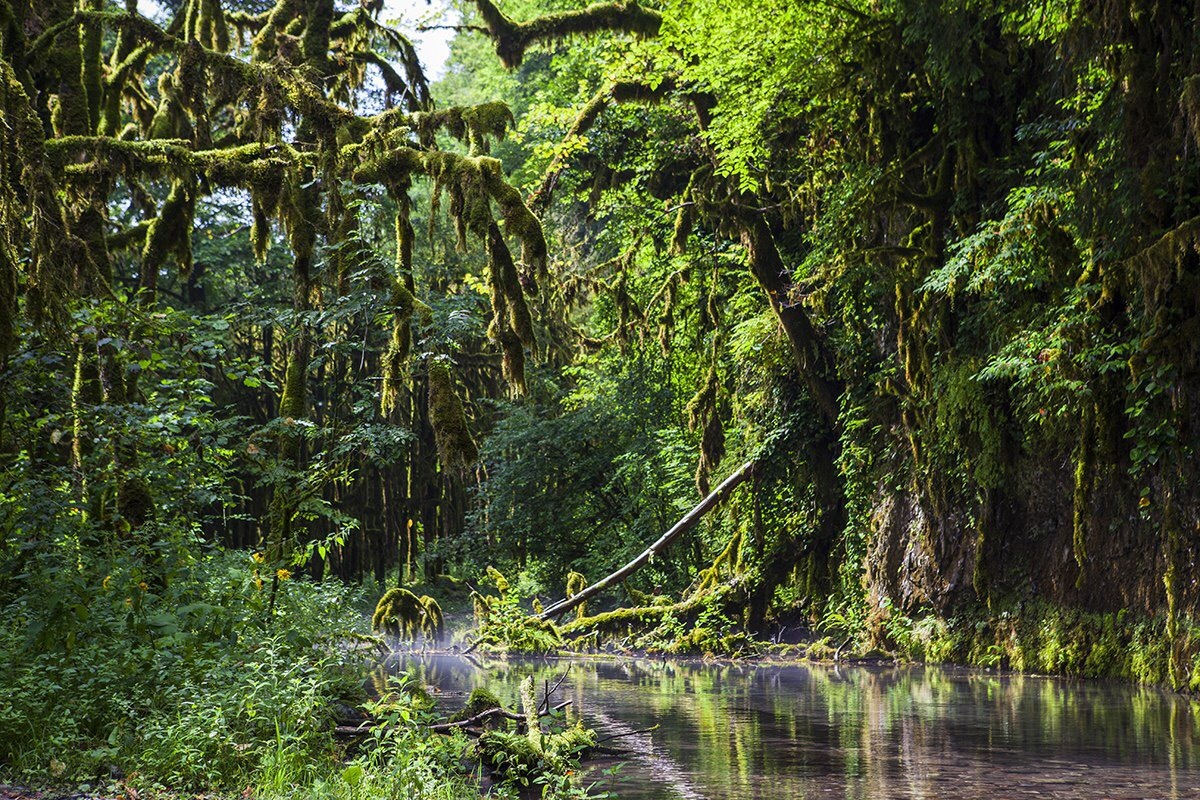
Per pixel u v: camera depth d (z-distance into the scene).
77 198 14.65
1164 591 16.92
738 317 28.83
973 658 20.62
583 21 24.11
